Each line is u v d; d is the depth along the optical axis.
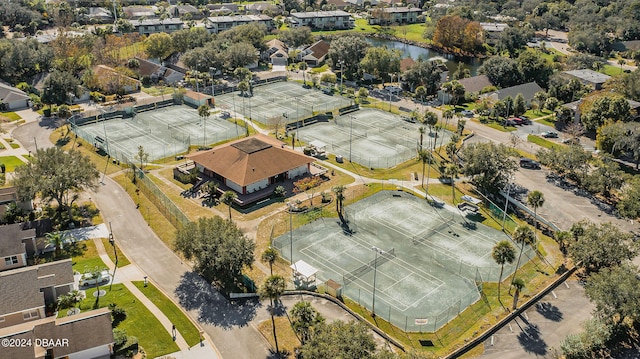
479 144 118.44
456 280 86.81
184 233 83.69
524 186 120.94
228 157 120.12
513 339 74.19
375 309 79.38
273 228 101.75
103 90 182.38
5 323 73.25
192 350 70.75
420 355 63.38
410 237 99.50
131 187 116.81
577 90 174.75
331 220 105.38
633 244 88.81
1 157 129.50
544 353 71.62
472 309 79.88
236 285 84.00
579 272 89.50
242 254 80.69
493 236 100.25
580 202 114.00
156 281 85.38
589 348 71.56
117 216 104.81
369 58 196.88
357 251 94.81
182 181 119.94
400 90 189.00
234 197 104.19
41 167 101.38
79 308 77.00
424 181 122.56
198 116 162.38
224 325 75.75
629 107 141.62
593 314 77.12
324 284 83.62
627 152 137.50
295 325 71.25
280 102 176.12
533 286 85.44
